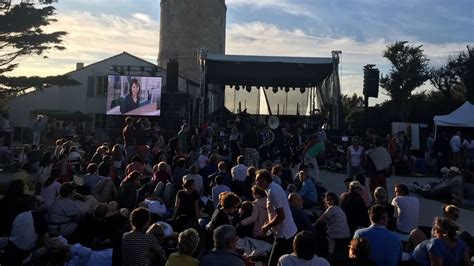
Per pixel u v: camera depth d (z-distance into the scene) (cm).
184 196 948
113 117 2973
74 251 711
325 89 2916
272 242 840
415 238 750
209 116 2948
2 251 783
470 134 2938
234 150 1839
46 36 3306
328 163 2166
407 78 5344
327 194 907
